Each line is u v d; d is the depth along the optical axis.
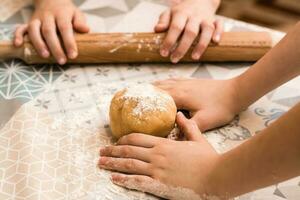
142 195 0.52
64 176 0.53
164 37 0.70
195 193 0.50
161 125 0.55
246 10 1.43
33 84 0.66
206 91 0.62
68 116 0.61
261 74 0.60
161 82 0.65
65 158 0.55
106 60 0.70
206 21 0.72
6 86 0.65
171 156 0.52
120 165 0.54
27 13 0.79
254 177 0.46
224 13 1.41
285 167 0.43
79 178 0.53
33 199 0.50
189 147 0.53
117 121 0.56
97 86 0.66
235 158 0.48
